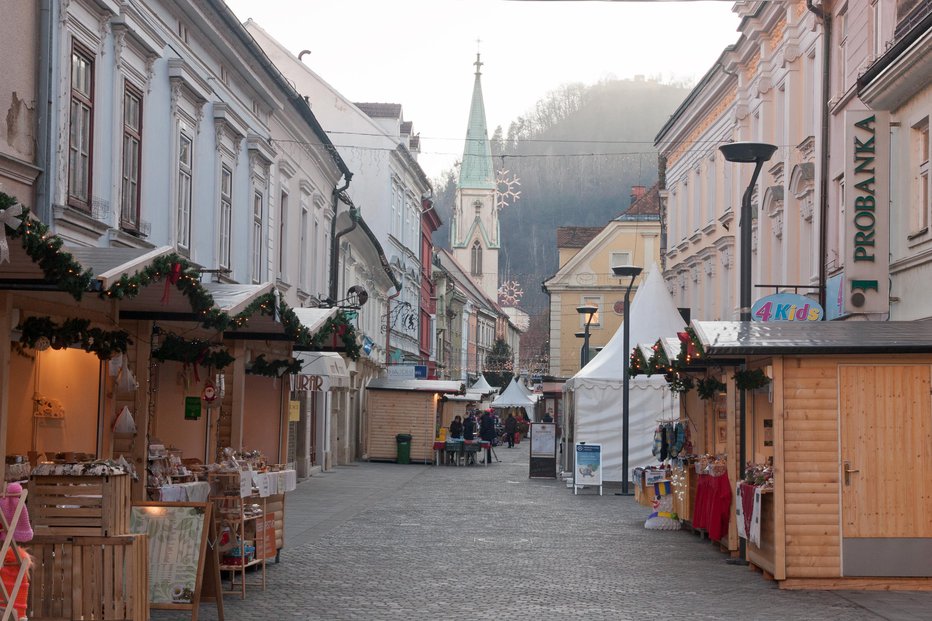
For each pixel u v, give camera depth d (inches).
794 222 1107.3
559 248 3467.0
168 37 804.0
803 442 534.9
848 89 901.8
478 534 748.0
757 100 1285.7
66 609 384.2
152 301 502.0
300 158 1309.1
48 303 444.1
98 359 512.7
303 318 697.0
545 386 1802.4
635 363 858.8
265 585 512.7
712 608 466.6
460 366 3752.5
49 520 386.0
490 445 1861.5
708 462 700.7
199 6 852.0
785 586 527.2
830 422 535.8
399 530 765.3
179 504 423.8
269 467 583.2
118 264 391.5
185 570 420.8
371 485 1243.2
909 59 670.5
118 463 405.4
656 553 663.1
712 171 1560.0
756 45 1262.3
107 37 679.1
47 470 386.6
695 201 1676.9
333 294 1525.6
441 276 3159.5
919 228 708.0
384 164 2076.8
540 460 1428.4
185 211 860.0
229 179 986.7
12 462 401.7
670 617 443.5
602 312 2928.2
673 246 1856.5
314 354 1109.1
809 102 1077.8
